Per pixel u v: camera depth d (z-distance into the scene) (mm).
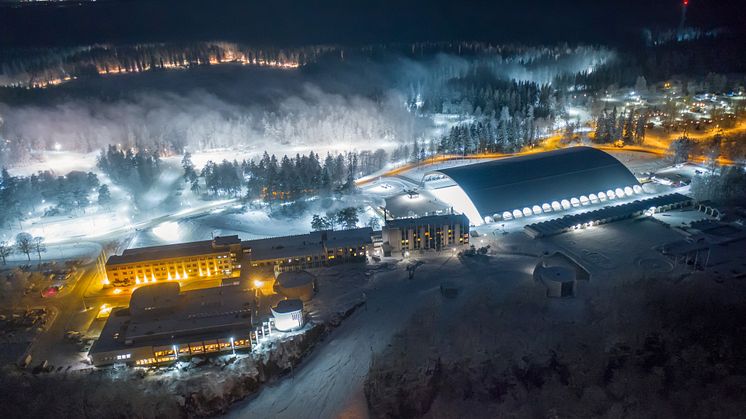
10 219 199375
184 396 108688
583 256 155875
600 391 107438
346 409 108312
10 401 103938
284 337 125375
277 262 154625
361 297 141000
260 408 110188
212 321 124312
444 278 148375
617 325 121188
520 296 133500
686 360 112375
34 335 129000
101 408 103312
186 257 152125
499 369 113188
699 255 152250
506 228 178500
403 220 168750
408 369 112500
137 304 130375
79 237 190375
